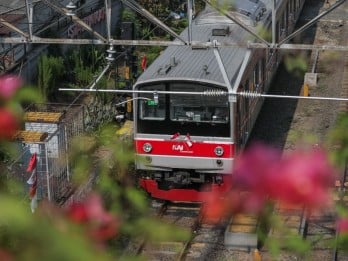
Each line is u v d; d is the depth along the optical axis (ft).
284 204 12.61
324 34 191.31
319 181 12.44
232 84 96.27
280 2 145.28
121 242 70.95
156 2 176.55
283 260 74.18
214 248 85.66
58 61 139.64
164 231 16.51
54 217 12.56
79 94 133.59
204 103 97.25
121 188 21.20
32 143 91.56
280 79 158.40
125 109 126.82
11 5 143.84
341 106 140.87
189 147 98.89
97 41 84.17
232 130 97.09
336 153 16.79
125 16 177.68
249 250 83.76
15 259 11.14
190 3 81.61
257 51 117.91
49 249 11.21
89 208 13.64
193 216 98.02
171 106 98.48
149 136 100.17
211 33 115.96
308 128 131.03
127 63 131.95
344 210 17.89
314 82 153.48
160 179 101.76
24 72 131.95
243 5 124.16
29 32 85.97
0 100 14.85
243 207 14.12
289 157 13.16
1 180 15.74
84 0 166.20
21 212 11.21
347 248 17.57
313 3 219.61
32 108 114.93
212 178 100.63
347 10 203.21
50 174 92.94
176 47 113.29
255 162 12.91
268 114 139.23
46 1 84.58
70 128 104.01
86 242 11.73
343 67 159.94
